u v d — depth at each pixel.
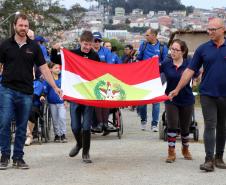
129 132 14.42
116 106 9.71
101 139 12.95
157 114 14.52
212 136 8.95
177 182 8.19
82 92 9.70
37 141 12.61
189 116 9.83
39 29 39.34
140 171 8.95
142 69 10.11
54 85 9.35
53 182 8.15
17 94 9.00
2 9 37.66
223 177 8.55
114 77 9.93
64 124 12.52
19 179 8.34
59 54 10.06
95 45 13.54
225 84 8.99
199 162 9.74
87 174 8.70
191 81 10.03
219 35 8.95
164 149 11.20
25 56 9.02
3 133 9.05
